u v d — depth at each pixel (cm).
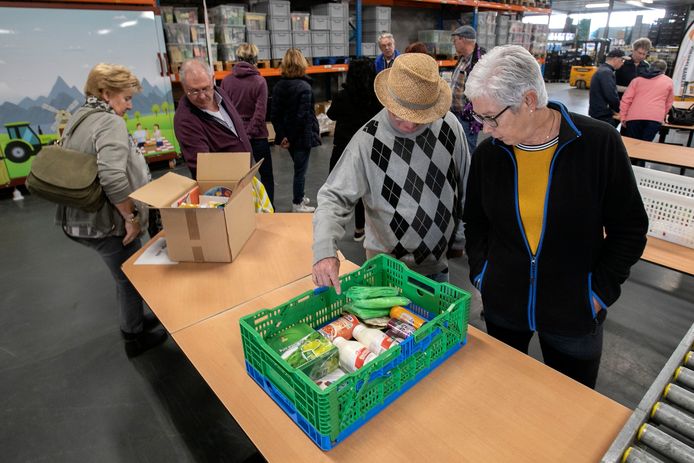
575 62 1562
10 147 439
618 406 96
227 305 141
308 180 504
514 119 99
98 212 181
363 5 692
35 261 328
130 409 196
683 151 385
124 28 471
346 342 104
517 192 112
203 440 180
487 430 91
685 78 635
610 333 244
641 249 109
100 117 174
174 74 521
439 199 145
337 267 119
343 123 325
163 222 162
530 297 120
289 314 112
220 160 187
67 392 205
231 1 579
